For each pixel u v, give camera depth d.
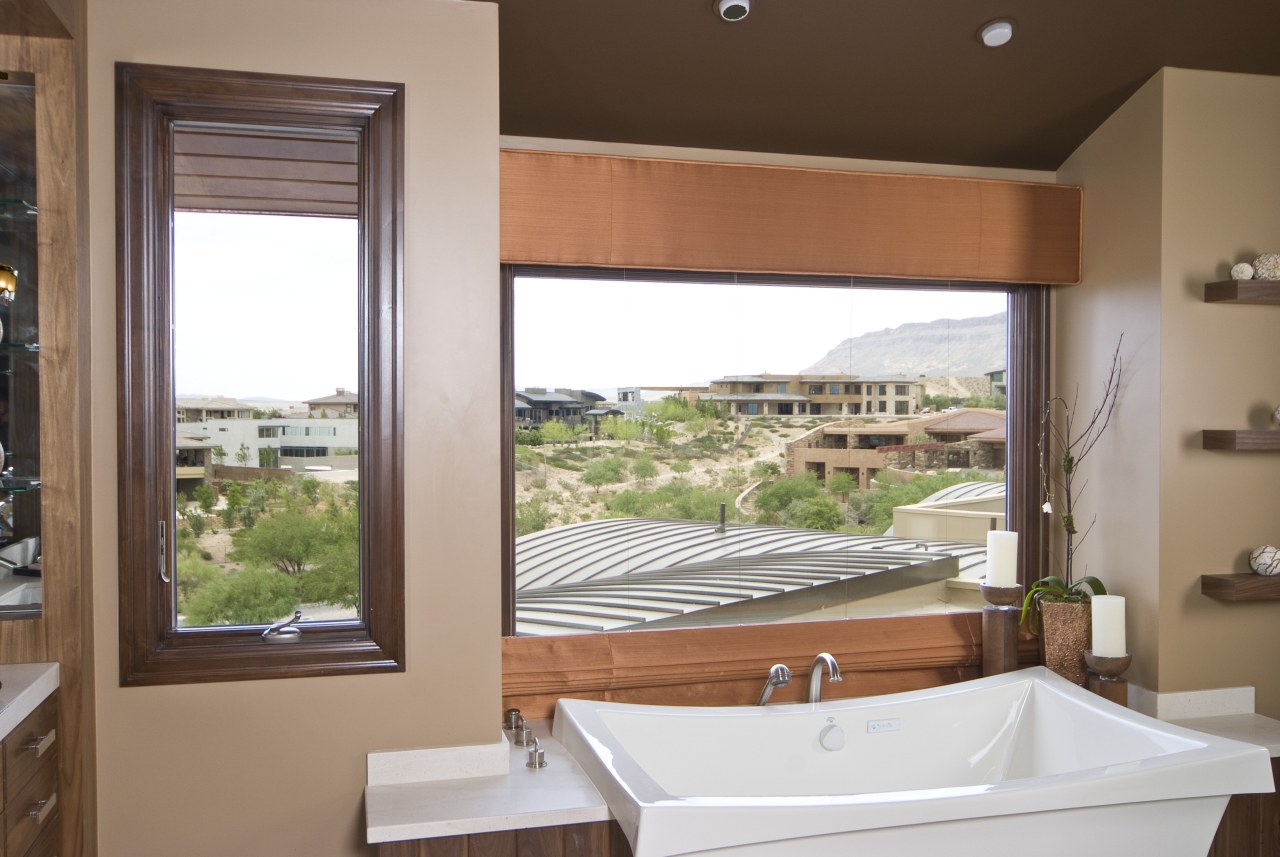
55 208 1.93
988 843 2.00
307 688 2.13
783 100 2.67
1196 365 2.69
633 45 2.41
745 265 2.74
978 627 2.96
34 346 1.94
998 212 2.92
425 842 1.92
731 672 2.74
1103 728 2.46
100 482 2.03
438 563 2.19
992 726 2.67
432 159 2.19
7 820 1.65
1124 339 2.81
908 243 2.86
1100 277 2.91
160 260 2.08
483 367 2.22
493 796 2.05
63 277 1.94
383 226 2.16
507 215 2.56
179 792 2.07
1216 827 2.18
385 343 2.16
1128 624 2.79
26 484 1.93
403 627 2.17
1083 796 2.04
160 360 2.08
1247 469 2.75
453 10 2.19
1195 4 2.44
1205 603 2.71
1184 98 2.67
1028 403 3.08
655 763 2.42
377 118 2.15
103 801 2.04
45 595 1.93
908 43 2.49
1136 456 2.76
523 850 1.96
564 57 2.44
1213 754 2.16
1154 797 2.09
